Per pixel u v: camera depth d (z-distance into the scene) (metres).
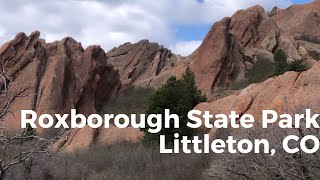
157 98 23.30
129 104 53.41
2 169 6.54
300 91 17.34
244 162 8.03
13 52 46.16
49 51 49.78
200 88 50.94
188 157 15.48
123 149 21.80
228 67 52.00
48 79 46.12
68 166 15.27
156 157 17.44
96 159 19.06
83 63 51.53
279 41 60.72
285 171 7.05
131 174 15.77
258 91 20.00
